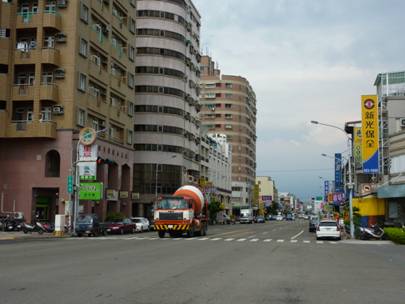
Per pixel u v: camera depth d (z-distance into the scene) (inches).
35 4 1962.4
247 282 507.2
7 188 1929.1
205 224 1747.0
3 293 418.3
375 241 1456.7
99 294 416.5
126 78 2508.6
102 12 2220.7
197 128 3742.6
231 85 5595.5
